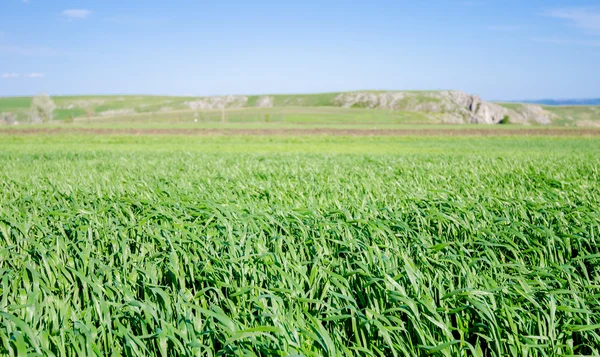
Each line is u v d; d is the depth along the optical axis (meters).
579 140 49.44
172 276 4.25
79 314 3.61
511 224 5.75
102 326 3.41
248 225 5.37
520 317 3.68
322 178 11.29
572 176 11.94
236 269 4.28
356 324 3.77
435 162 17.95
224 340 3.45
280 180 10.72
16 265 4.41
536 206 6.64
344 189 8.86
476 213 6.20
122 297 3.96
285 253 4.90
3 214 5.97
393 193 7.98
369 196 7.59
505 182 10.73
